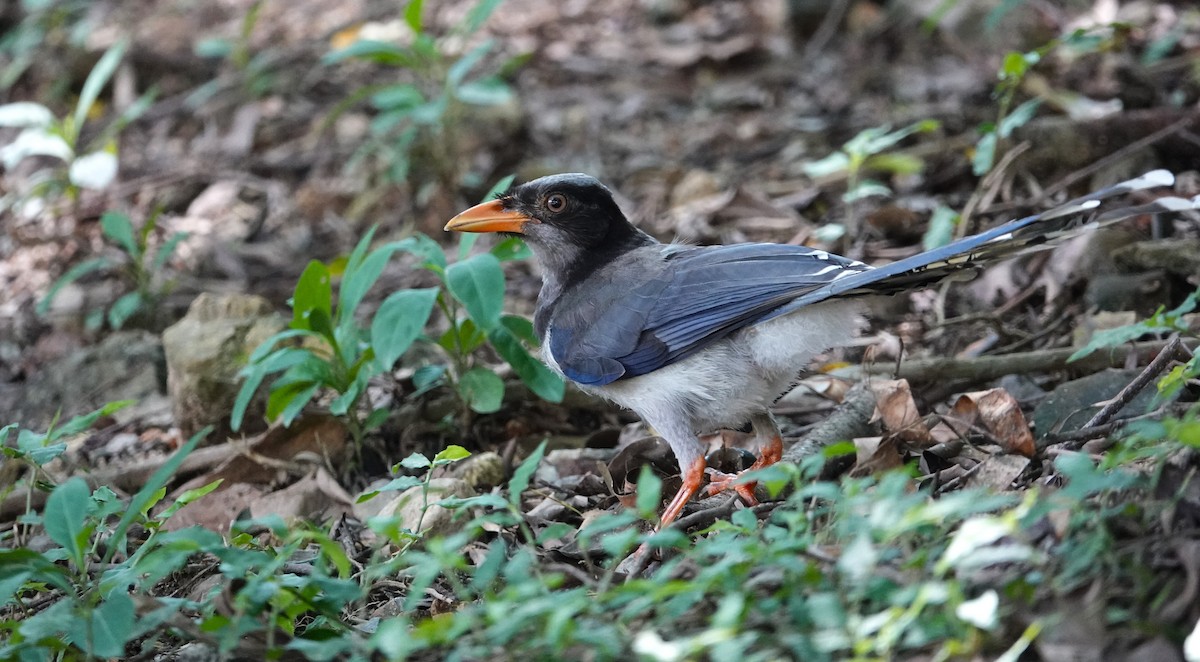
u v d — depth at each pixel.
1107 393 10.59
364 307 15.25
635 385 10.62
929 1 19.77
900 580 6.99
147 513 11.33
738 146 17.88
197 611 9.12
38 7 23.30
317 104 20.67
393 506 10.52
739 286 10.10
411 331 10.48
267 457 12.03
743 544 7.21
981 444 10.23
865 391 11.09
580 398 12.66
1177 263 12.47
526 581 7.01
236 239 17.42
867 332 13.11
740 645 6.26
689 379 10.29
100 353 14.50
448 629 6.69
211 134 20.20
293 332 11.33
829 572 7.28
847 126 17.56
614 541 6.98
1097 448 9.30
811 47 20.33
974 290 13.55
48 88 22.41
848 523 6.93
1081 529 7.43
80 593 9.29
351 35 22.08
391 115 16.50
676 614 6.82
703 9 22.12
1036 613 6.88
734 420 10.56
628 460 11.08
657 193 16.86
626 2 22.83
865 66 19.47
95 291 16.61
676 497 10.24
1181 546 7.10
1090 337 11.81
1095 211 10.58
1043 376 11.96
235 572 7.62
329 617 7.91
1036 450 9.66
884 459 9.95
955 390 11.67
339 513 11.24
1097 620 6.70
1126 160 14.56
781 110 18.70
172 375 12.81
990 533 6.35
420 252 11.29
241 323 12.98
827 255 10.05
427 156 18.12
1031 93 16.91
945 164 16.05
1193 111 14.71
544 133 18.91
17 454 9.76
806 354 10.02
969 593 7.17
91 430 13.53
